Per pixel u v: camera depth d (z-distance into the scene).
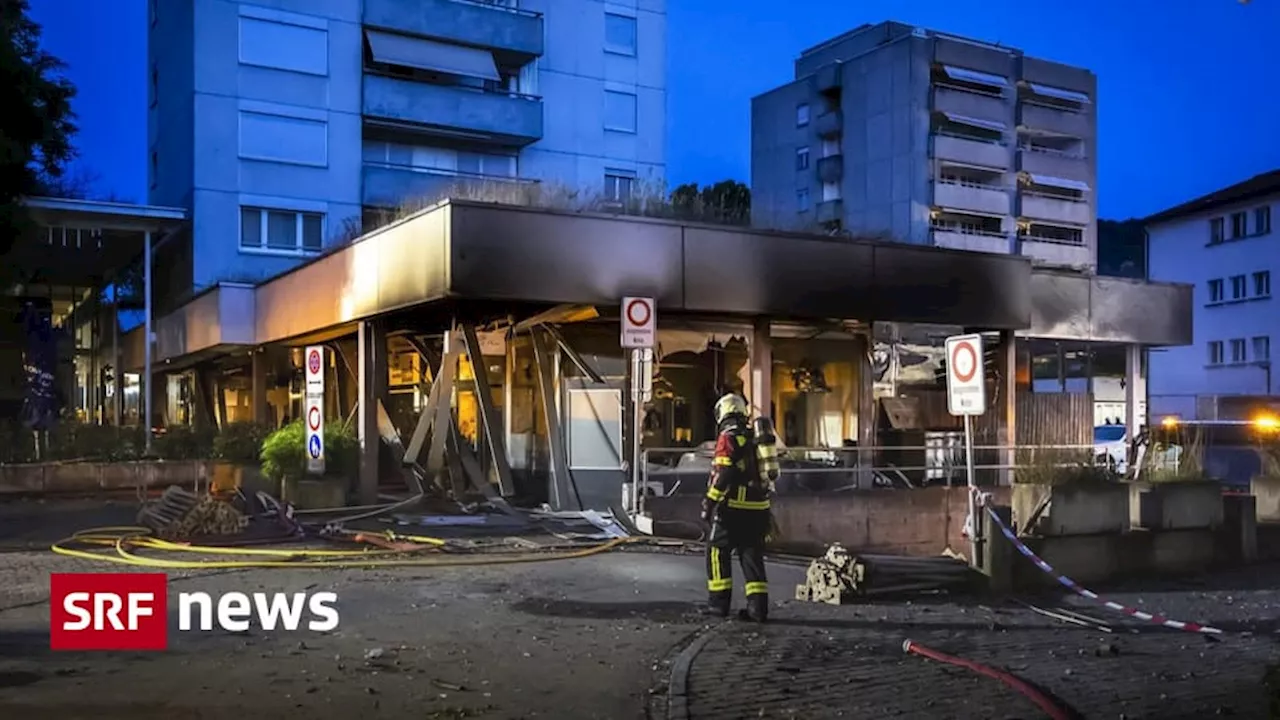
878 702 6.31
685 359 18.30
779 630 8.34
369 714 5.77
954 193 57.75
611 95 38.47
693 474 15.17
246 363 26.62
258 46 31.45
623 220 14.15
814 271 15.59
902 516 15.62
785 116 64.81
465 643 7.50
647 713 5.96
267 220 31.52
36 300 35.00
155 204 35.38
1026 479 12.56
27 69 20.00
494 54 36.25
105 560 10.76
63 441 18.44
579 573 10.45
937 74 58.03
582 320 15.50
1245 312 46.06
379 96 33.25
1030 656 7.97
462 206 13.15
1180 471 13.69
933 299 16.59
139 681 6.34
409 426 19.09
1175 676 7.43
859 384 16.98
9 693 6.02
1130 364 21.81
